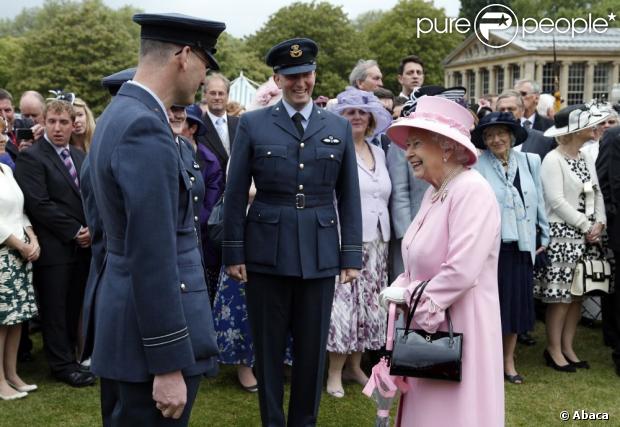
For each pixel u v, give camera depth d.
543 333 5.79
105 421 2.30
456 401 2.31
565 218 4.68
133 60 43.62
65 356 4.41
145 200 1.82
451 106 2.41
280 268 3.20
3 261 4.00
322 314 3.31
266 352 3.30
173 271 1.86
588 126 4.66
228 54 42.66
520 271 4.45
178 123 3.53
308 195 3.25
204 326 2.11
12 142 5.62
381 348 4.49
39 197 4.26
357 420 3.84
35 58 43.50
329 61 43.28
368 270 4.33
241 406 4.05
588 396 4.28
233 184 3.27
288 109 3.29
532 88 6.63
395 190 4.46
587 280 4.67
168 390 1.90
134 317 1.95
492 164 4.49
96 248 2.52
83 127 4.84
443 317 2.29
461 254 2.26
